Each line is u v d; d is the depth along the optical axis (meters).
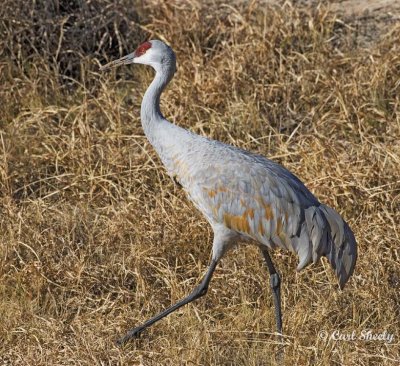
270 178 10.08
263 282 11.16
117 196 12.81
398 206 12.07
